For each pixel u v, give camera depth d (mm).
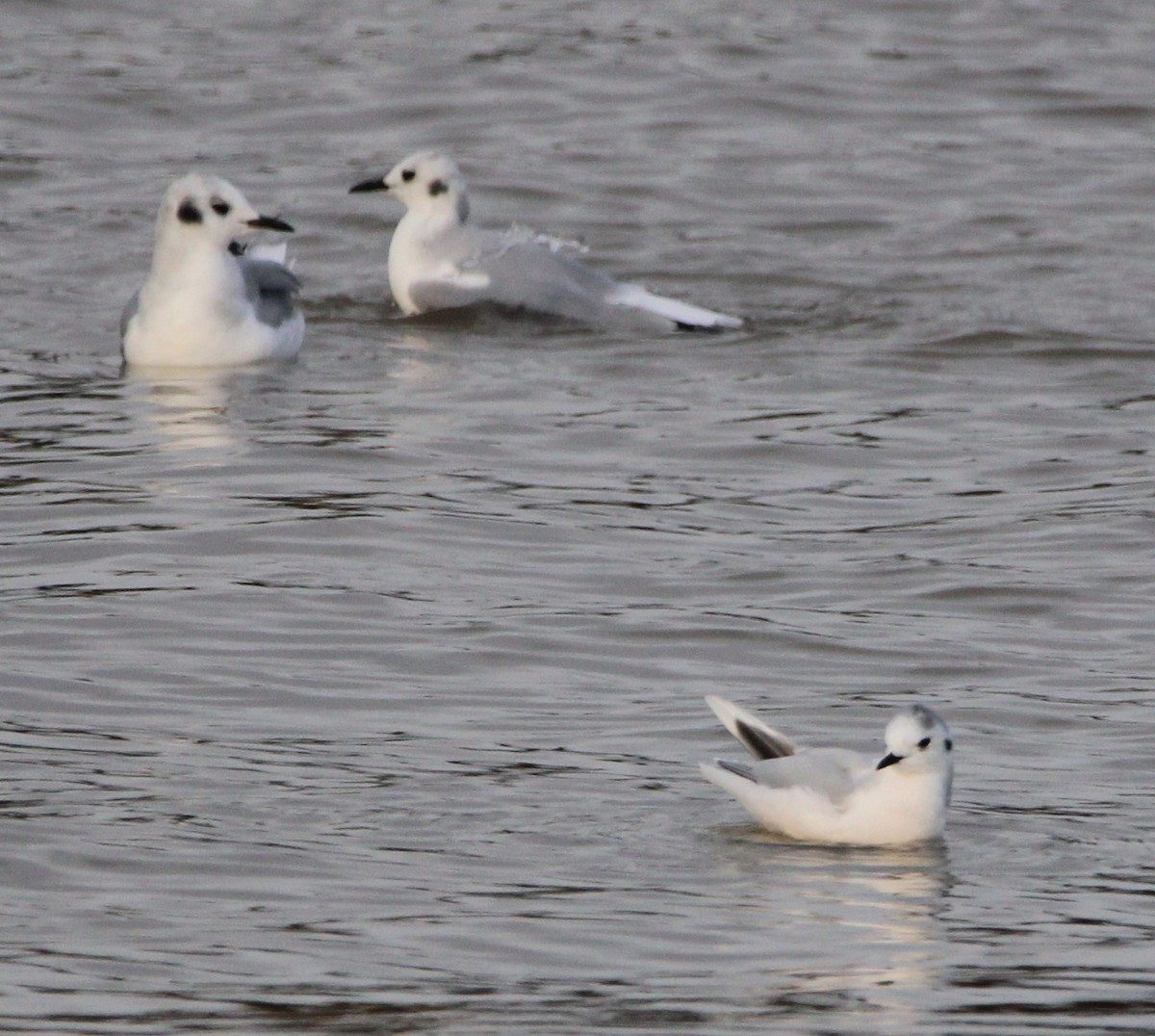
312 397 21266
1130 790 12977
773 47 34969
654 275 26125
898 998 10211
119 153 30469
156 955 10594
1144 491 18609
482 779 12930
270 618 15484
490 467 19062
